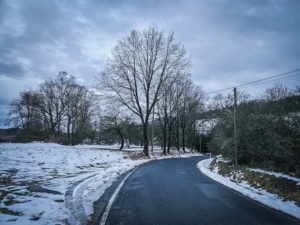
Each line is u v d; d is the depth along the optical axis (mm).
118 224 4973
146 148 30062
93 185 9039
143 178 11586
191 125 56688
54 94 47562
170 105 40812
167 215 5664
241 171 11680
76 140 49875
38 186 8203
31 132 43969
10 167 11750
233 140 14539
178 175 13078
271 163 10938
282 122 9930
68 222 4930
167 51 30203
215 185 10039
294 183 7875
